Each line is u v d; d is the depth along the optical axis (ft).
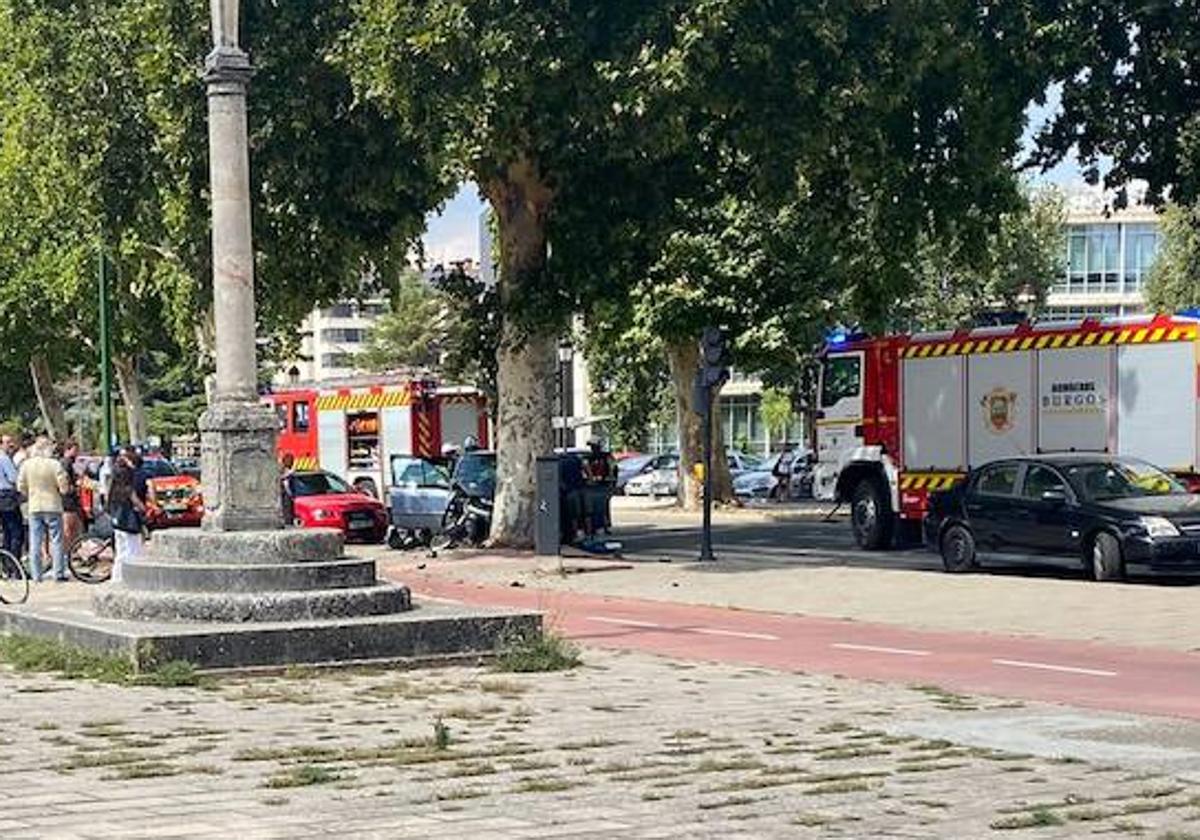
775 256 132.26
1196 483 82.02
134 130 100.63
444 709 37.93
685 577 81.41
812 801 26.73
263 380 207.82
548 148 90.02
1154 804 26.45
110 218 105.70
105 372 132.98
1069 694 41.93
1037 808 26.07
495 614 48.11
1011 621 60.54
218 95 51.31
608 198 96.99
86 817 25.46
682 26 79.25
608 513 100.89
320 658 45.42
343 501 116.37
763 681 43.57
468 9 79.36
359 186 90.99
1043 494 76.38
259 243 93.86
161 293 144.25
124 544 79.87
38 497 85.56
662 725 35.35
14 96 128.06
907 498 97.04
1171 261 180.04
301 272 96.73
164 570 48.80
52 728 35.12
